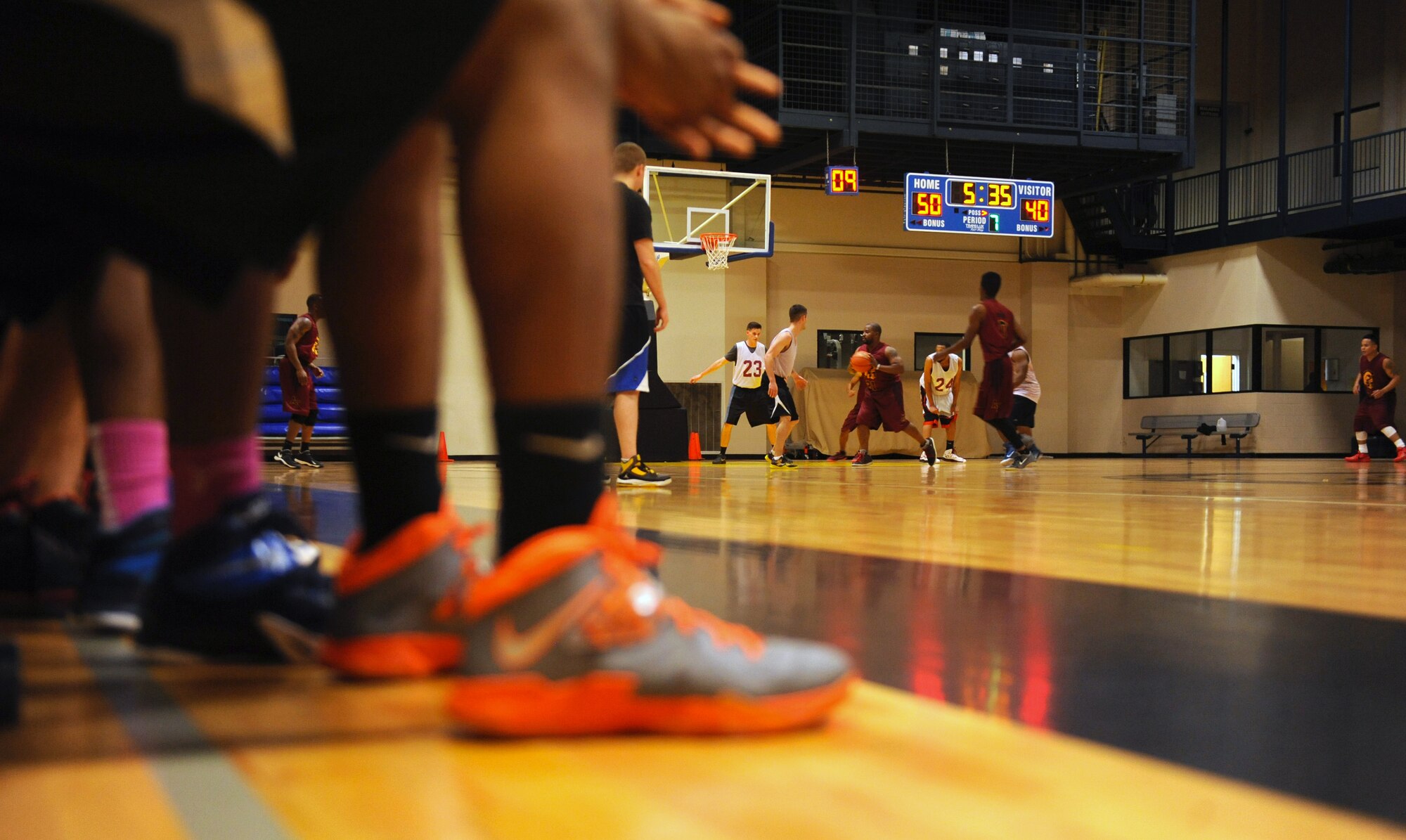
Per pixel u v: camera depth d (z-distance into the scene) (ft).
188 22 1.60
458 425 42.22
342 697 2.61
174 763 1.99
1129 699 2.60
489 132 2.20
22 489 4.03
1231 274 47.50
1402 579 5.34
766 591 4.63
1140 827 1.64
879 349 32.65
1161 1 46.62
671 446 33.53
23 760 1.99
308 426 29.12
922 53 41.70
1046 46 42.88
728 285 45.62
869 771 1.97
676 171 39.75
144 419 3.53
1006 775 1.94
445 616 2.82
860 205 48.21
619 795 1.80
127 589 3.48
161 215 1.69
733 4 41.34
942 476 23.24
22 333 3.92
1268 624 3.81
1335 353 47.85
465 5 1.94
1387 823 1.67
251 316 2.94
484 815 1.69
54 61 1.53
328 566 5.31
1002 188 40.91
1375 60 46.78
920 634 3.54
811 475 23.48
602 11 2.32
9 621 3.85
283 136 1.74
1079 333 51.08
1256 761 2.04
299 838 1.56
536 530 2.28
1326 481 20.67
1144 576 5.36
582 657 2.17
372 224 2.73
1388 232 44.91
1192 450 49.03
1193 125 42.65
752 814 1.70
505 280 2.21
